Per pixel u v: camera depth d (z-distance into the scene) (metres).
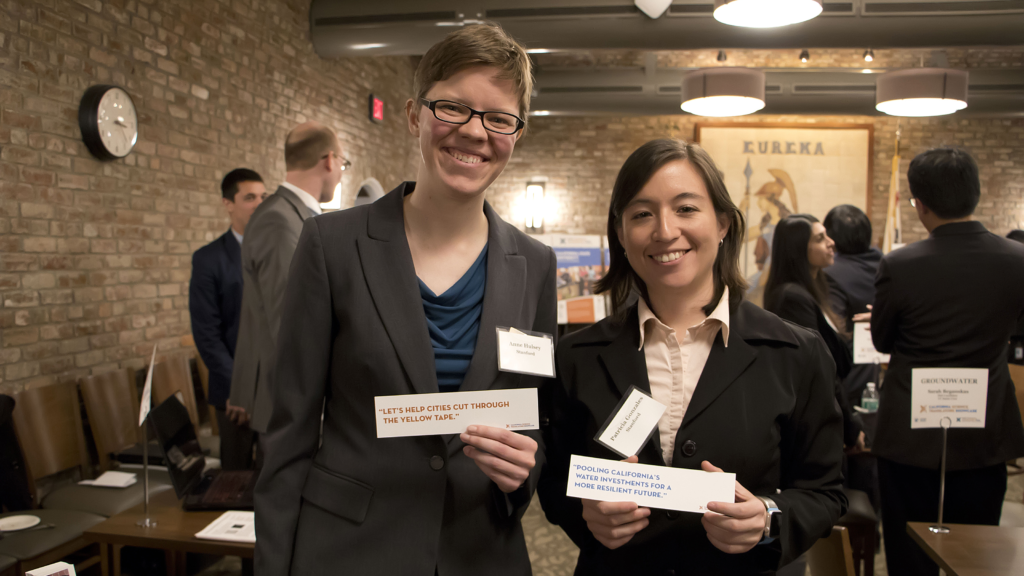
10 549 2.21
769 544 1.14
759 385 1.19
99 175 3.36
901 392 2.14
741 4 3.74
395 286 1.17
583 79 7.66
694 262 1.17
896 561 2.16
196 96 4.08
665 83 7.59
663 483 1.07
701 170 1.18
